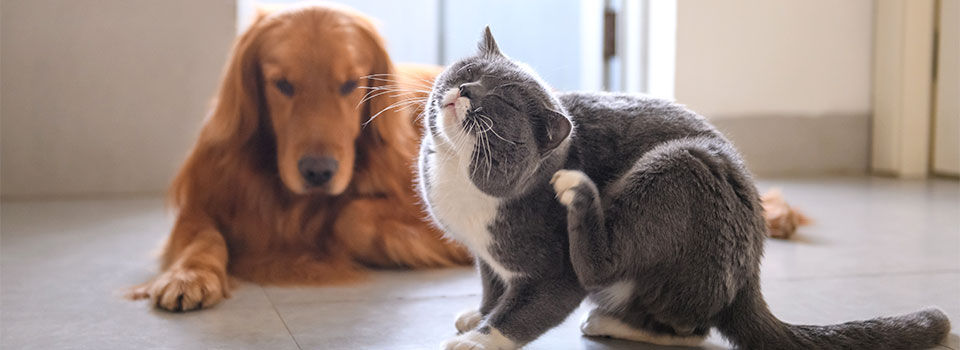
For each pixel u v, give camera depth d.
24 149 3.57
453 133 1.50
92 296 2.04
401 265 2.38
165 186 3.71
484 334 1.51
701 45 4.19
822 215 3.19
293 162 2.21
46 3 3.52
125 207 3.34
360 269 2.33
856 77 4.43
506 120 1.48
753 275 1.59
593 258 1.48
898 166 4.32
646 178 1.49
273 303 2.00
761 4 4.24
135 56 3.62
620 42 4.51
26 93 3.54
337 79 2.23
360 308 1.96
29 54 3.53
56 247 2.60
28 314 1.89
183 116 3.69
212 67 3.69
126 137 3.65
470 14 4.87
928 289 2.12
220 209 2.35
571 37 4.90
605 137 1.59
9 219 3.05
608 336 1.72
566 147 1.53
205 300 1.95
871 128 4.48
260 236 2.34
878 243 2.69
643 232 1.49
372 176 2.39
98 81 3.60
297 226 2.34
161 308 1.93
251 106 2.30
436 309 1.96
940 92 4.28
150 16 3.61
